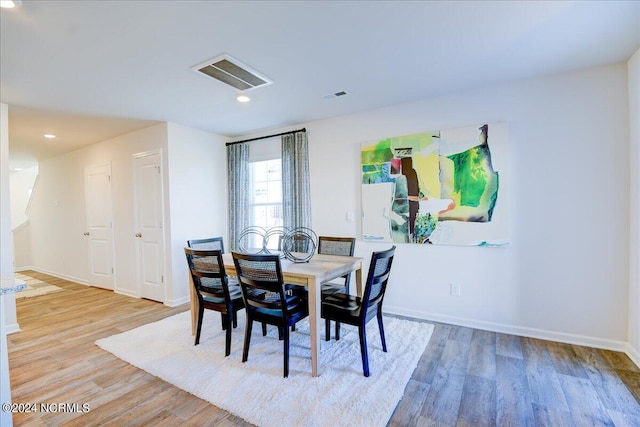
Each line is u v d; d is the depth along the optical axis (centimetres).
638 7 180
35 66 240
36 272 660
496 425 173
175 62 240
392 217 347
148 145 423
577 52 235
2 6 168
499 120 295
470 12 185
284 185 422
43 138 461
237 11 180
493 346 269
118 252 473
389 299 354
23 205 762
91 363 249
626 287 253
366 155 361
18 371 238
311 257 295
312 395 200
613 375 221
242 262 235
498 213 296
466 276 314
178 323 336
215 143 470
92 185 510
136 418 183
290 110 361
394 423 175
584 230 267
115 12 177
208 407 192
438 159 321
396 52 232
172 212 406
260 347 272
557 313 278
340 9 180
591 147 263
